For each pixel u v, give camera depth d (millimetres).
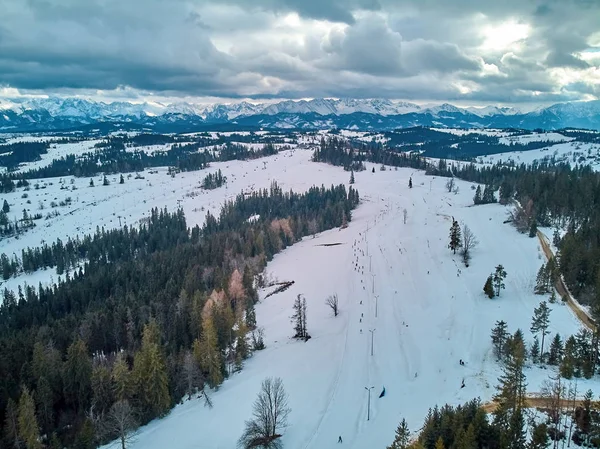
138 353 114688
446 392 99438
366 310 158375
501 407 79250
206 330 126938
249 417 103000
